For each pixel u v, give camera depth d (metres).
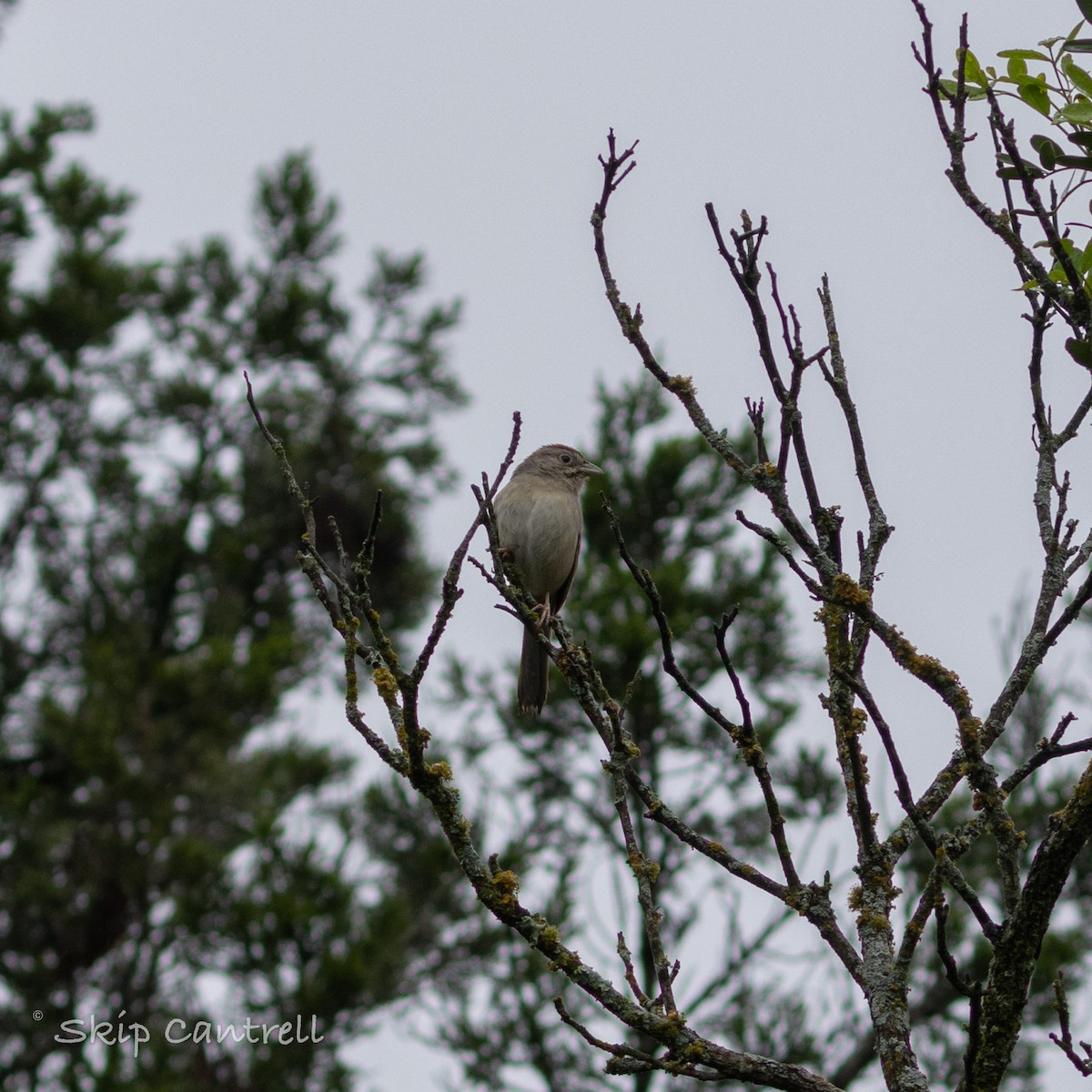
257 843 16.73
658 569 13.88
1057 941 12.27
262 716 19.05
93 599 21.30
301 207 22.45
